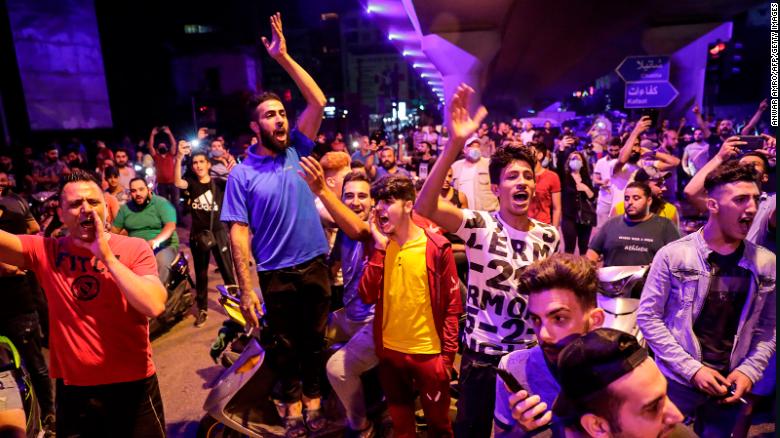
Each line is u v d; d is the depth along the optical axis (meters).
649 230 3.84
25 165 13.17
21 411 2.12
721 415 2.39
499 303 2.42
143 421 2.43
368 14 20.70
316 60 74.25
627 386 1.05
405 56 33.06
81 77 23.59
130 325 2.33
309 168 2.58
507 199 2.43
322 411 3.02
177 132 36.91
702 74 26.28
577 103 66.06
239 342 3.68
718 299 2.31
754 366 2.26
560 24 25.78
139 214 5.54
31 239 2.29
